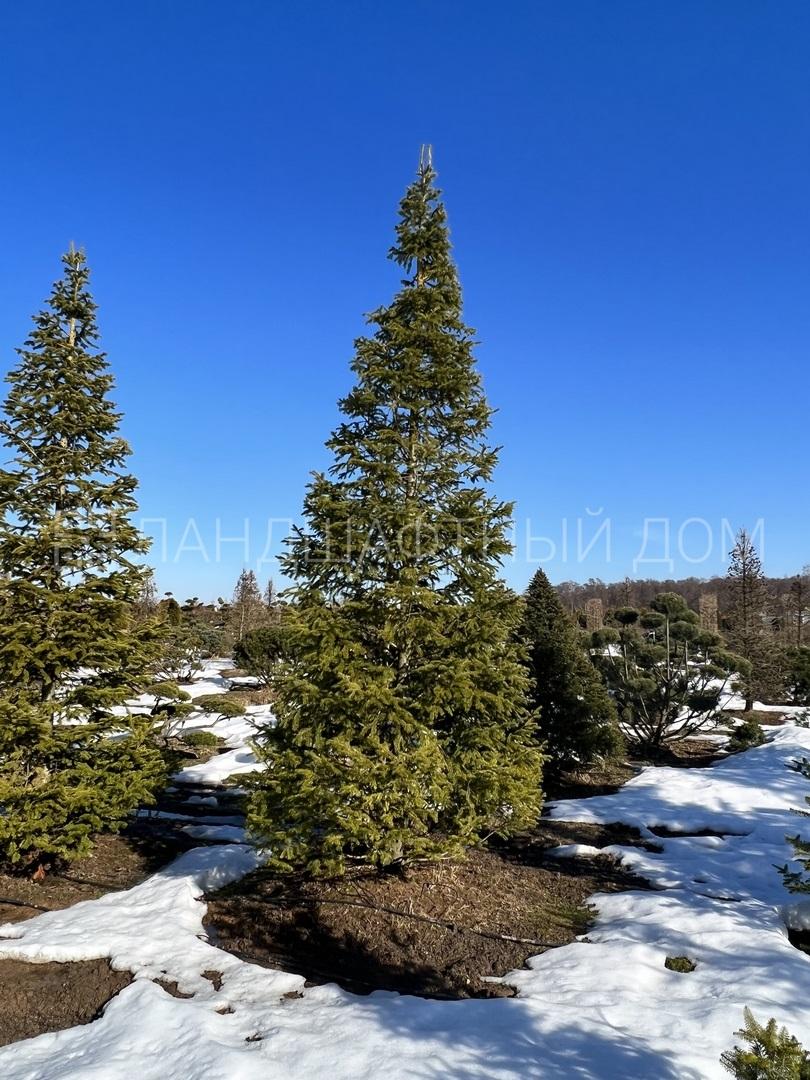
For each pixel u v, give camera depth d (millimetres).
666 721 19125
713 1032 4848
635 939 6723
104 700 8922
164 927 7000
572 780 15203
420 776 7145
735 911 7562
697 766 17672
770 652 27859
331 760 7094
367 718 7281
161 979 5945
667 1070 4383
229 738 20984
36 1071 4594
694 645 20312
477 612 7801
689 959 6281
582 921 7566
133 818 11773
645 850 10289
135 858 10000
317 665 7434
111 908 7660
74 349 9508
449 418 8453
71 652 8570
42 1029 5352
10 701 8445
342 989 5773
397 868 8344
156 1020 5082
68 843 8883
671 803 12570
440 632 7828
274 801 7477
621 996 5465
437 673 7543
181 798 14062
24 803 8164
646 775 15062
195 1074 4352
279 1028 4969
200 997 5594
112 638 9039
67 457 9133
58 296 9680
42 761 8781
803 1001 5285
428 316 8375
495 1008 5234
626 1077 4297
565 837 10891
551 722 14438
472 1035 4820
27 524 9055
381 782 7035
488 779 7367
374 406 8367
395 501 7969
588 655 20000
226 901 7914
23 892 8406
